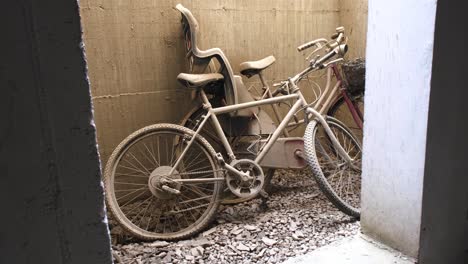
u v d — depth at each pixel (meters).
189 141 2.17
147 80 2.45
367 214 1.78
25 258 0.68
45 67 0.63
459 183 1.56
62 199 0.69
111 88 2.32
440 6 1.29
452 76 1.39
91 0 2.17
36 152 0.65
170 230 2.20
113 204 2.05
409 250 1.57
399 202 1.58
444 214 1.56
